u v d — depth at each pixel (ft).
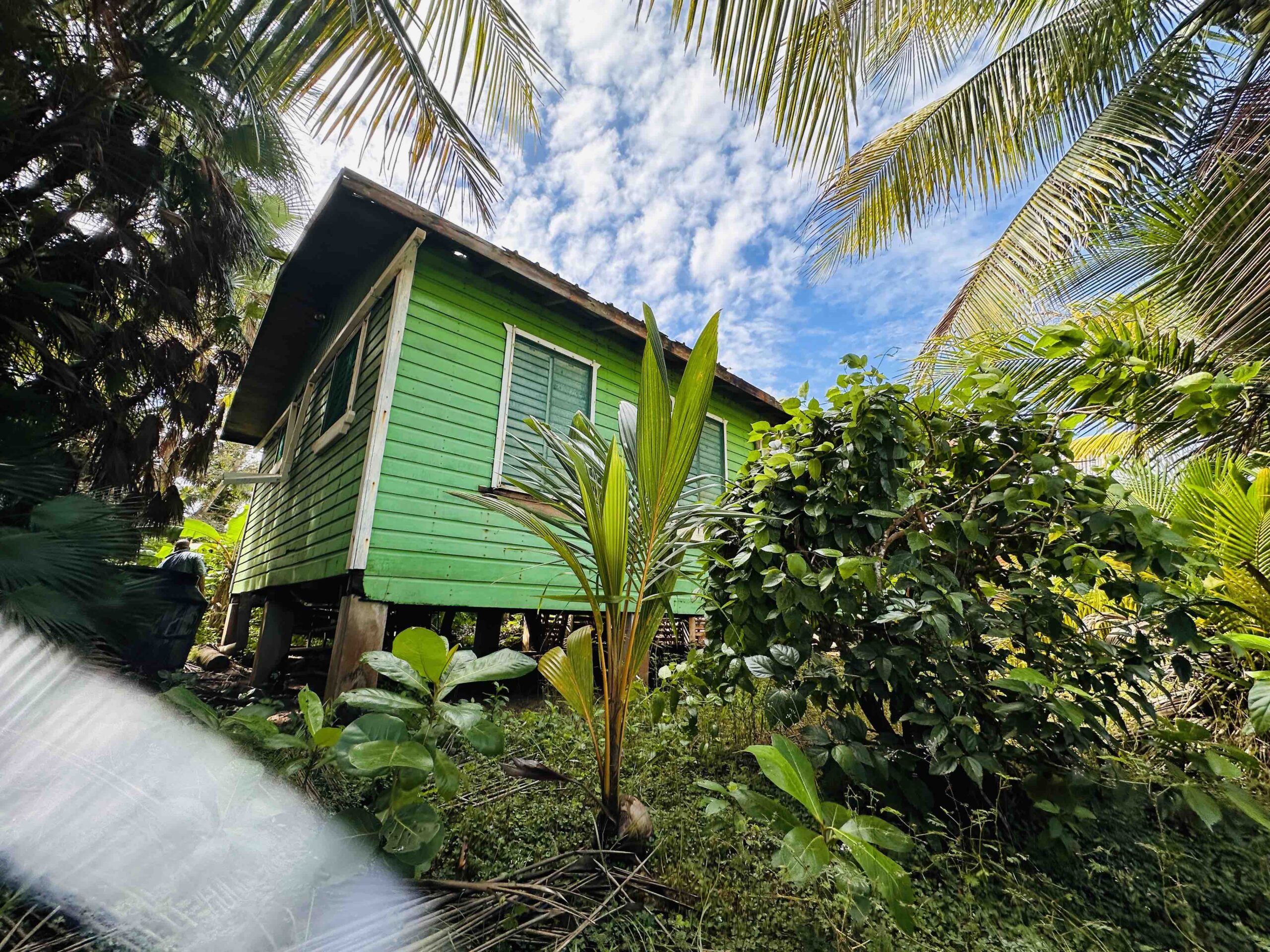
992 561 6.16
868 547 6.10
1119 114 12.42
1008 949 3.61
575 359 15.58
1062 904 4.11
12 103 7.72
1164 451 8.66
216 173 11.17
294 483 17.78
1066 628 5.23
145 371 11.59
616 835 4.56
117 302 10.92
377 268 14.89
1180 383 5.32
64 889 3.11
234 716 4.34
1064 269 12.92
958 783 5.32
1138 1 11.62
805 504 6.03
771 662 5.37
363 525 10.55
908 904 2.93
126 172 9.83
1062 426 5.93
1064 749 4.67
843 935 3.56
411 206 11.46
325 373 18.03
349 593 10.30
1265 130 8.63
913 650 5.03
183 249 11.25
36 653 4.25
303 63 6.34
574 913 3.73
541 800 5.63
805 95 5.23
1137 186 11.78
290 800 4.25
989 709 4.79
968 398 5.90
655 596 4.71
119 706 4.33
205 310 13.33
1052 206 13.07
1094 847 4.75
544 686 11.41
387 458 11.16
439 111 7.80
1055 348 5.90
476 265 13.51
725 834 4.86
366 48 6.95
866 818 3.46
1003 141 13.25
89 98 8.49
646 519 4.64
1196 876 4.30
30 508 5.80
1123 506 5.08
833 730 5.04
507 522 12.83
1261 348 7.49
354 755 3.42
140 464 11.25
